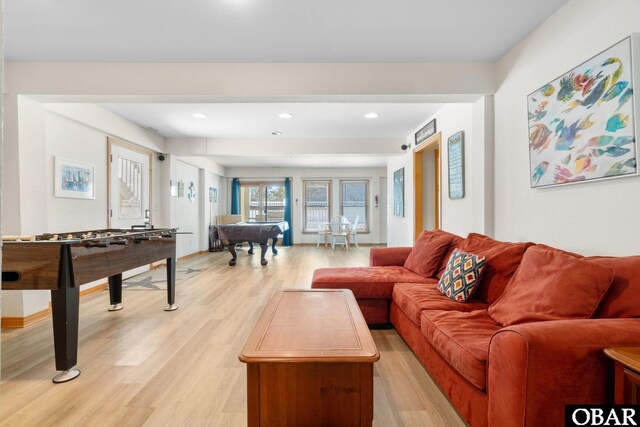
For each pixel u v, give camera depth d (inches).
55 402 69.6
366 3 80.7
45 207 120.0
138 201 194.4
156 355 90.8
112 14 84.5
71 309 79.4
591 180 70.7
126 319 118.7
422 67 110.7
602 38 69.8
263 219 370.0
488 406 52.6
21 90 109.0
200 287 166.4
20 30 91.3
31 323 113.7
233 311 128.1
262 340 56.6
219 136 213.0
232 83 110.6
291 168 364.8
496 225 108.4
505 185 103.7
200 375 80.6
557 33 82.4
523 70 95.6
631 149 62.1
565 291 58.7
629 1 64.1
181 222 253.6
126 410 67.1
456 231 139.0
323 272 120.3
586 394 46.1
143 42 98.1
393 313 107.3
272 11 83.8
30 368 83.6
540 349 45.9
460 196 133.4
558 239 81.7
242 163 330.6
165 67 110.3
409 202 209.5
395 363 87.0
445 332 66.1
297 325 63.6
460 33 93.5
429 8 82.6
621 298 55.6
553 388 45.9
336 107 153.6
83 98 113.0
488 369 52.7
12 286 77.5
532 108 88.7
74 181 143.6
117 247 96.5
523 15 84.8
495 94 109.7
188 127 190.4
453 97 112.7
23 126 111.7
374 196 367.2
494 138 109.9
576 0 76.5
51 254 76.9
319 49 102.5
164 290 159.9
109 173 166.2
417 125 184.2
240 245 328.8
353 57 107.3
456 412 66.6
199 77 110.3
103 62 109.7
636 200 63.0
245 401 70.3
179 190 249.4
